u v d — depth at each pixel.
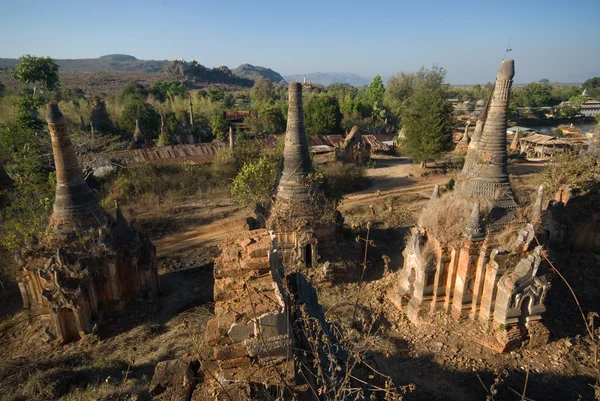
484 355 17.91
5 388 16.30
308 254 25.86
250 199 34.47
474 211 18.38
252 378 8.78
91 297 21.11
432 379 16.80
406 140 61.41
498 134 19.19
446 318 19.67
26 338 21.14
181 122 84.56
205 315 22.48
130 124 81.56
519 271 17.61
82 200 21.83
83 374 17.30
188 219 39.22
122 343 20.28
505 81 18.59
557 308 21.33
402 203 45.16
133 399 13.47
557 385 16.44
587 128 120.25
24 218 28.45
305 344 9.95
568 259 25.83
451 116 65.88
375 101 113.25
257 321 8.51
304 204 25.48
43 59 56.84
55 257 20.12
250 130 87.62
